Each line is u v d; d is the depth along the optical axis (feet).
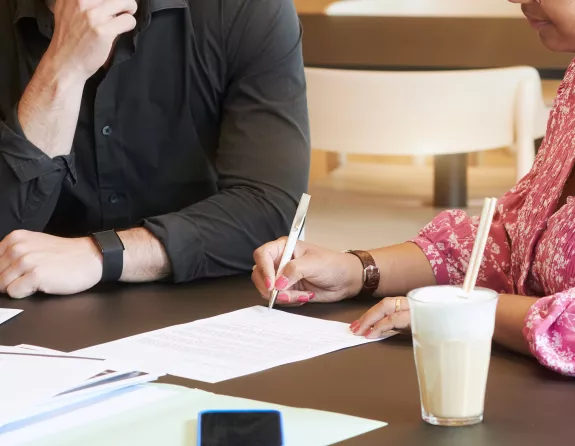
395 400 3.76
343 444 3.32
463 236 5.74
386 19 12.34
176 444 3.29
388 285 5.54
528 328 4.16
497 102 9.02
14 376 3.69
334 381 4.00
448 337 3.39
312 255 5.34
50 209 6.63
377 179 11.99
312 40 11.13
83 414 3.58
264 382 3.99
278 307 5.25
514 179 12.49
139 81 6.98
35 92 6.39
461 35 11.19
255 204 6.50
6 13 7.06
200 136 7.24
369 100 9.12
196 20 6.89
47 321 5.01
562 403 3.68
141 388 3.84
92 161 7.16
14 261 5.57
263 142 6.85
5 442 3.34
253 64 6.93
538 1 4.79
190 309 5.22
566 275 4.83
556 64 9.57
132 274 5.84
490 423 3.50
